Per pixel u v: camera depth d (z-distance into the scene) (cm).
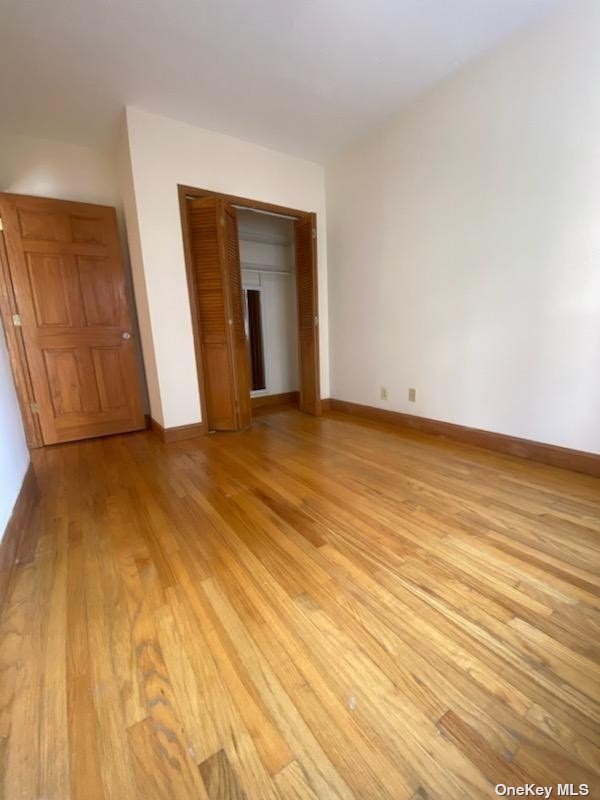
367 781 66
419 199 255
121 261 292
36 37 175
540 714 76
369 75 214
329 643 95
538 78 183
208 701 81
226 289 281
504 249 212
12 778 68
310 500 177
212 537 146
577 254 183
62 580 123
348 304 335
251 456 243
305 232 327
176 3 159
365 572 123
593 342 183
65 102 227
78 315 281
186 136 257
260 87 220
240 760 69
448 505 167
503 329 220
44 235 263
